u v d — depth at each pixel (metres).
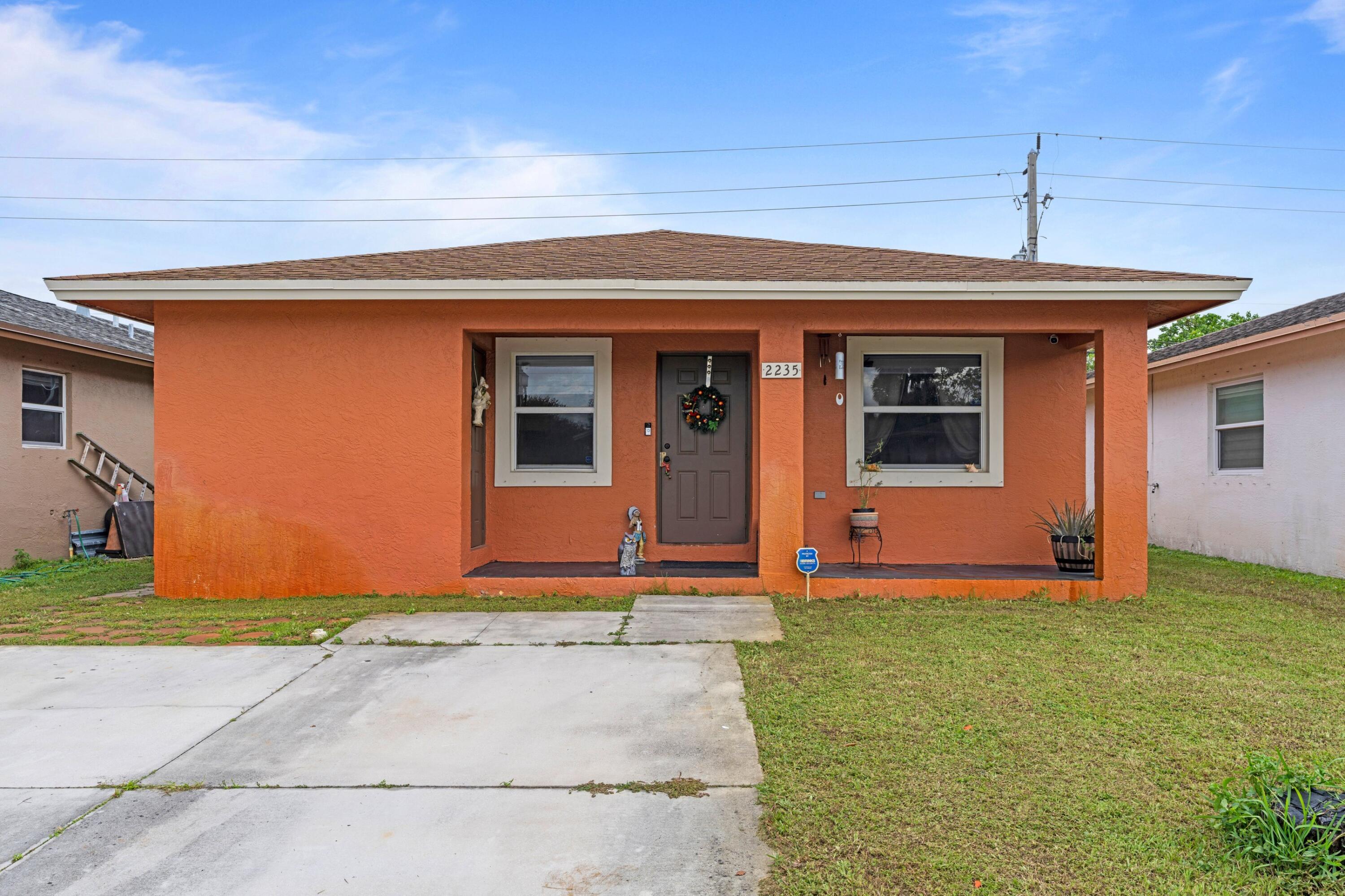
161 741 3.94
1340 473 8.69
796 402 7.33
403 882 2.69
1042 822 3.03
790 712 4.22
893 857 2.79
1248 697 4.45
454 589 7.35
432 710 4.38
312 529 7.38
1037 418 8.36
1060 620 6.34
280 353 7.36
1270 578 8.77
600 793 3.35
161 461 7.39
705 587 7.38
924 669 4.98
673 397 8.64
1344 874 2.60
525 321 7.35
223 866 2.79
